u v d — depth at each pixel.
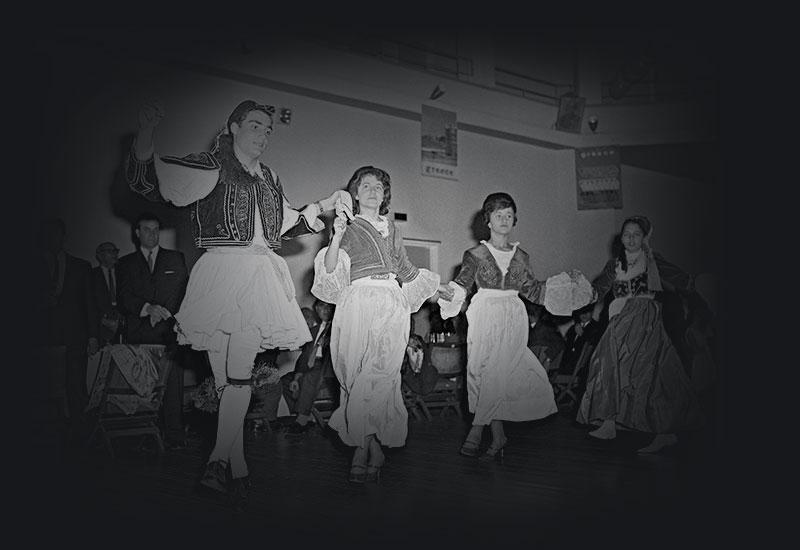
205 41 7.25
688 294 5.52
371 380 3.71
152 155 3.10
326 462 4.50
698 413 4.59
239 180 3.34
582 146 10.41
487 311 4.41
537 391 4.43
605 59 10.21
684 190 10.57
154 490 3.67
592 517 3.00
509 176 10.05
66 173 6.64
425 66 8.97
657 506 3.20
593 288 4.86
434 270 9.20
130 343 5.42
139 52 6.92
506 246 4.54
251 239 3.35
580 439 5.33
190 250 7.27
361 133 8.62
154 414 4.94
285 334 3.40
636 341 4.68
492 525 2.88
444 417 7.02
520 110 9.88
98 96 6.85
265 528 2.87
